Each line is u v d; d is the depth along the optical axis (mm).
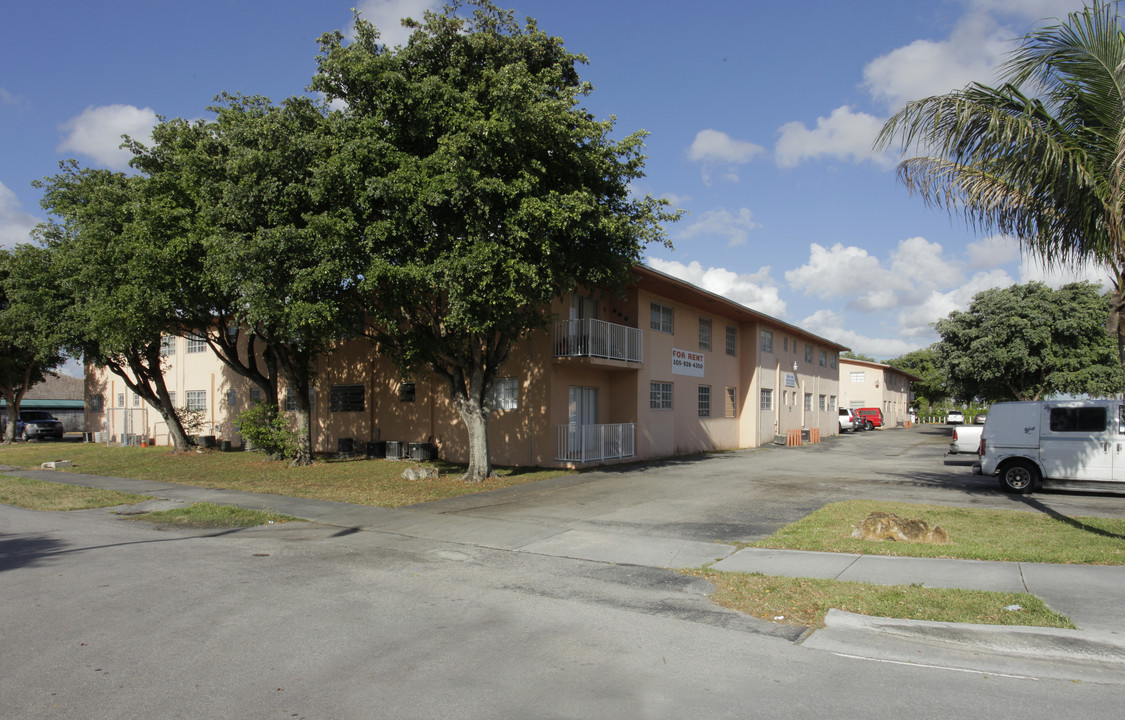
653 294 22844
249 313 15633
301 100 13938
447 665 5008
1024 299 31406
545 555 8820
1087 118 8820
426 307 16047
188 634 5664
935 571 7324
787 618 6125
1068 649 5191
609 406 21844
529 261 13406
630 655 5254
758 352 30047
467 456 21062
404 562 8508
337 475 17922
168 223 16734
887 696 4496
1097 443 13039
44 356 24250
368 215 13359
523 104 12781
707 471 18531
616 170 14703
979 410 59062
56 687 4535
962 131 9234
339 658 5133
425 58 13961
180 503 13656
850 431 43312
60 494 15070
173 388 32906
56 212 22328
